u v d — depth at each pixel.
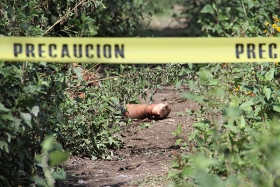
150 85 12.93
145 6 19.47
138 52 9.88
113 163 11.71
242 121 9.33
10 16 10.20
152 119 14.44
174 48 9.92
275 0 17.03
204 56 9.95
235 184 7.57
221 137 8.85
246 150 8.25
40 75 10.25
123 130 13.55
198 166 7.58
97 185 10.34
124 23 19.00
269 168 7.75
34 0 12.05
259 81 11.58
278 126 9.44
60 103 10.94
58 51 9.67
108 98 12.37
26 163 9.41
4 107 8.52
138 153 12.27
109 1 18.16
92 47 9.78
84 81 12.12
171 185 8.66
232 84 12.50
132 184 10.24
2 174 9.09
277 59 10.05
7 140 8.82
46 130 9.31
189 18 22.47
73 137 11.70
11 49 9.61
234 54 10.01
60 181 10.49
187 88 16.64
